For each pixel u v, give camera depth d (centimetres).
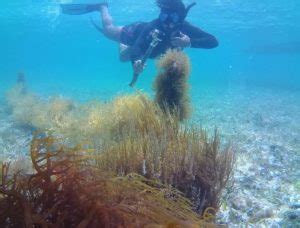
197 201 427
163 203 255
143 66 737
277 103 2284
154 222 225
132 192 244
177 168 413
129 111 602
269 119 1554
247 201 534
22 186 230
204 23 3978
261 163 776
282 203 549
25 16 3894
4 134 1030
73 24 4644
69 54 13725
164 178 402
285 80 6212
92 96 2133
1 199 223
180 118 683
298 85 4644
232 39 5700
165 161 410
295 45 5419
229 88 3500
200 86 3725
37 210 226
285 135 1188
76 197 223
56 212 223
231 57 11700
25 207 208
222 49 8200
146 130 516
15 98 1538
